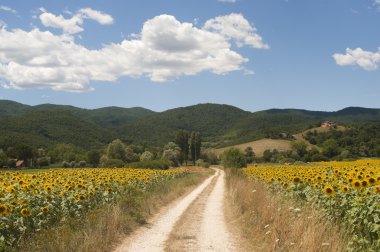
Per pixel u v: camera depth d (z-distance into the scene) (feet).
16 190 45.42
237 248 39.14
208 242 41.55
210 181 159.22
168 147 401.29
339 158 326.03
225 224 52.26
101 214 45.55
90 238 36.32
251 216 50.01
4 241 31.27
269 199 50.52
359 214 31.14
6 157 292.40
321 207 37.11
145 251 37.50
